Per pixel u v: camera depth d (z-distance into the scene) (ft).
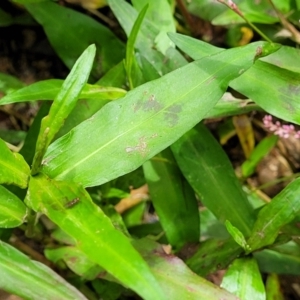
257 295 1.01
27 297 0.93
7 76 1.37
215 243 1.12
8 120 1.52
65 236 1.21
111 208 1.23
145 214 1.40
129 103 0.96
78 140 0.95
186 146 1.16
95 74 1.37
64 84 0.89
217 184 1.15
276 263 1.24
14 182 0.91
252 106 1.16
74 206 0.87
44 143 0.90
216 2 1.37
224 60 0.97
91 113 1.19
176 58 1.24
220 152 1.16
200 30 1.46
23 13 1.52
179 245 1.16
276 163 1.49
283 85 1.08
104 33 1.39
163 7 1.29
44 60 1.58
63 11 1.40
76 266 1.16
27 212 0.97
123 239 0.81
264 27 1.36
